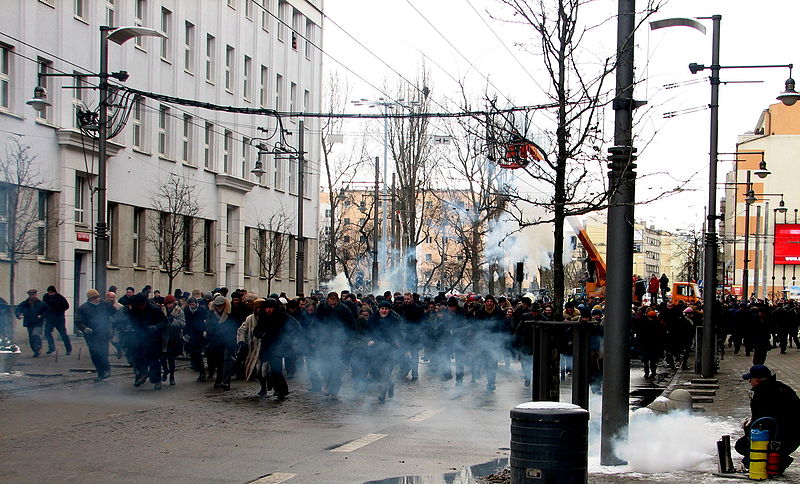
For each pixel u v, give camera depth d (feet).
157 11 121.39
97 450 35.14
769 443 31.71
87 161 104.32
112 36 73.46
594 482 29.99
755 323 90.27
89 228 104.99
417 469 32.83
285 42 163.22
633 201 32.58
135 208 116.26
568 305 73.92
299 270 122.42
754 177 278.46
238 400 54.34
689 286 202.59
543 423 24.45
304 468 32.42
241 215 146.10
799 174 275.59
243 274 147.95
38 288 96.17
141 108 118.01
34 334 79.36
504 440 40.73
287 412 49.01
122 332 62.39
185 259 118.52
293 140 168.14
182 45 128.16
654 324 80.84
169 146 124.77
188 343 72.49
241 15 145.59
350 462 33.94
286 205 166.09
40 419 43.86
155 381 59.52
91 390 58.18
